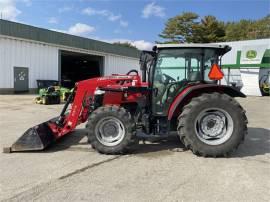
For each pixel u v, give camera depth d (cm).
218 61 540
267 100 1750
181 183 374
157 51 530
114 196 337
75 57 2894
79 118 552
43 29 2022
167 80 536
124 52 2986
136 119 546
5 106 1230
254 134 684
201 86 501
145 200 327
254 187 362
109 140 505
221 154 483
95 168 432
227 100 486
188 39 5088
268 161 467
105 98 549
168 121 525
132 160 471
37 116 952
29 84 1947
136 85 544
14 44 1834
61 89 1525
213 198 331
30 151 521
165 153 511
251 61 2247
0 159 475
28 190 354
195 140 484
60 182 379
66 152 517
